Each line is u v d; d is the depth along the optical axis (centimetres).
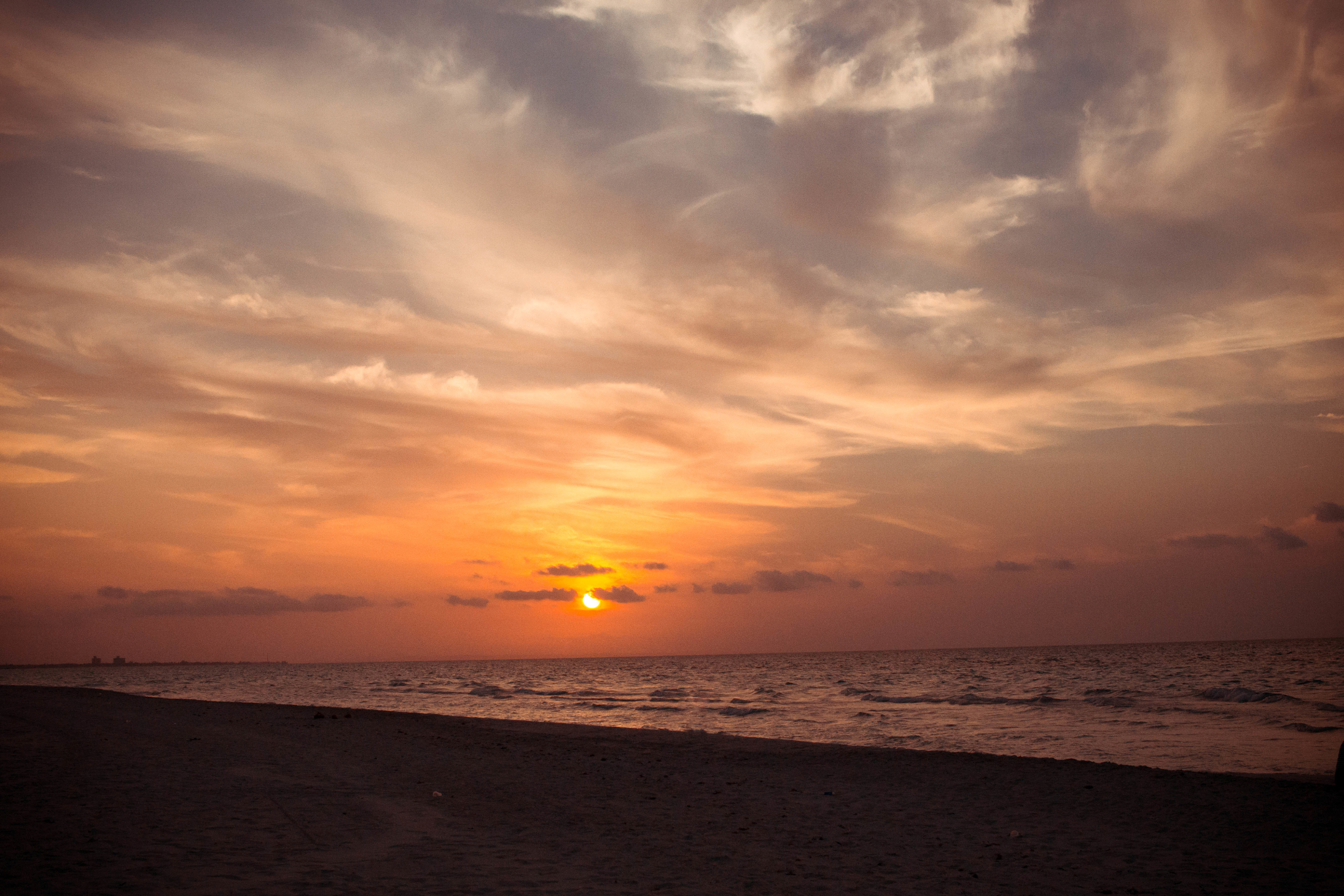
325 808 1282
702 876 976
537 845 1109
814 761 2205
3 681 16650
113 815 1144
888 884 972
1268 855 1157
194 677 16675
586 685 9231
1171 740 2853
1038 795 1652
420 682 11238
